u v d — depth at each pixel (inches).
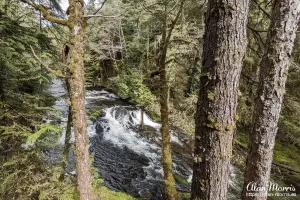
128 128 432.1
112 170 297.1
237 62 86.5
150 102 458.6
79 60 96.1
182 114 458.0
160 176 293.6
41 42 183.3
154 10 222.1
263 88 137.8
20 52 174.7
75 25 94.3
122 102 559.5
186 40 253.1
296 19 127.3
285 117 281.9
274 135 139.6
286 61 131.2
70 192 168.1
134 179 282.2
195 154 100.0
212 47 87.9
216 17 85.2
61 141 269.1
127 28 463.5
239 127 388.8
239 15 82.7
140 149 362.3
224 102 89.2
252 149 145.8
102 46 435.2
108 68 640.4
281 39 129.3
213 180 95.3
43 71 177.8
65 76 95.4
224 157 92.9
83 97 99.4
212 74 89.0
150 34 406.6
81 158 101.5
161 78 217.0
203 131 95.0
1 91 172.1
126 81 496.4
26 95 172.7
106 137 386.6
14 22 166.9
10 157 170.6
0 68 162.4
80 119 98.7
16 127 167.2
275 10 131.4
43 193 158.6
